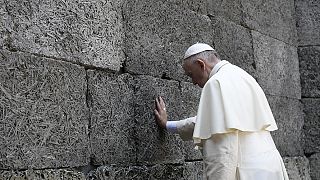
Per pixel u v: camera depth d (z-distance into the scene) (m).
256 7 6.10
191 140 4.32
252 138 3.61
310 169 6.71
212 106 3.56
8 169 3.11
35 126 3.29
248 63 5.81
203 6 5.14
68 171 3.48
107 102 3.85
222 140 3.48
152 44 4.37
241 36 5.73
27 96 3.26
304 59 6.91
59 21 3.52
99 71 3.82
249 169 3.53
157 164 4.25
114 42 3.96
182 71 4.70
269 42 6.27
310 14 6.96
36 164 3.27
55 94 3.44
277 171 3.61
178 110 4.58
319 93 6.79
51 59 3.44
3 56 3.14
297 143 6.58
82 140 3.61
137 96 4.14
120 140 3.92
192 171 4.64
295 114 6.63
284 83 6.48
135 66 4.16
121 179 3.88
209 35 5.17
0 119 3.09
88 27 3.74
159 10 4.49
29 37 3.31
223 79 3.64
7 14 3.19
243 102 3.61
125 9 4.11
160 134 4.31
